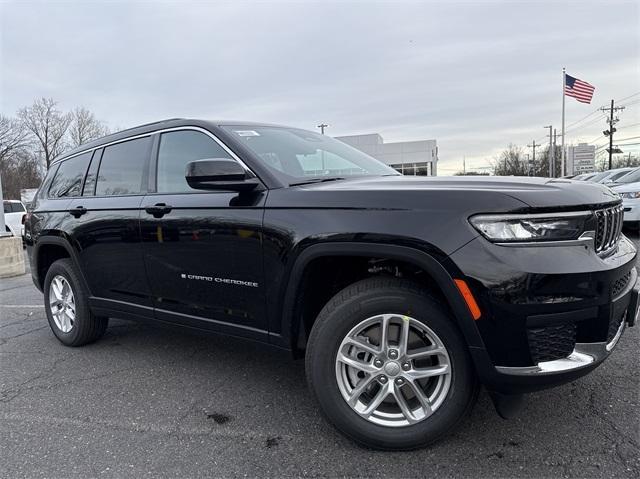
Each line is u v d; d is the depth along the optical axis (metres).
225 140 3.16
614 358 3.55
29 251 4.80
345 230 2.46
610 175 15.42
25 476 2.43
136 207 3.55
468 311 2.23
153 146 3.65
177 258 3.27
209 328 3.19
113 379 3.64
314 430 2.78
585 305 2.20
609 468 2.28
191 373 3.70
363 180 2.98
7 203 16.17
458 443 2.55
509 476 2.26
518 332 2.18
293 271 2.66
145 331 4.86
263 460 2.49
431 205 2.33
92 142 4.41
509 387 2.26
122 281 3.76
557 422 2.70
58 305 4.53
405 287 2.44
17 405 3.26
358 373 2.58
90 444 2.71
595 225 2.32
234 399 3.22
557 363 2.22
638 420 2.68
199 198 3.16
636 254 2.74
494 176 2.81
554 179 2.71
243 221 2.86
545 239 2.20
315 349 2.56
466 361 2.35
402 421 2.48
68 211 4.21
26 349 4.48
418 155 41.12
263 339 2.91
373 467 2.38
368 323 2.49
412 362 2.47
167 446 2.66
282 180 2.88
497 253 2.19
